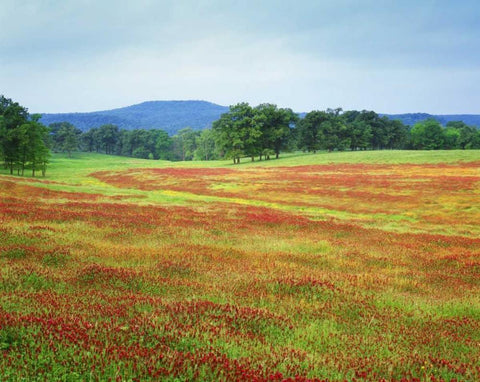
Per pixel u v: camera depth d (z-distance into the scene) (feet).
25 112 261.44
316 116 435.53
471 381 18.58
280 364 18.33
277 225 81.97
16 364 15.25
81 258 39.63
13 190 116.47
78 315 21.99
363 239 70.28
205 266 41.19
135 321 21.74
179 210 97.71
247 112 368.27
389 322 27.25
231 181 215.10
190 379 15.48
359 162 299.79
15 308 22.58
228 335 21.36
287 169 279.69
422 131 513.45
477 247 66.33
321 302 31.30
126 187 214.69
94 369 15.43
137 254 44.21
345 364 19.38
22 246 40.65
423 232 86.48
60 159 465.06
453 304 32.78
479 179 177.47
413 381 17.71
